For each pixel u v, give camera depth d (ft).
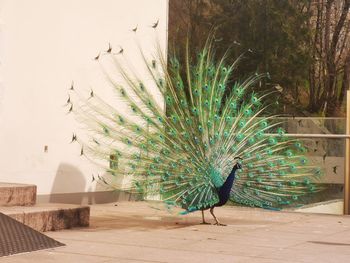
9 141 39.52
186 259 25.43
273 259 25.88
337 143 44.70
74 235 30.76
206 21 105.29
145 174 36.14
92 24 45.55
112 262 24.34
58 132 42.91
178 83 37.86
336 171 44.65
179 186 35.73
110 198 46.98
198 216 40.83
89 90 45.19
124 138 37.14
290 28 102.99
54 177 42.65
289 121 50.70
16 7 39.86
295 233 34.17
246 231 34.40
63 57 43.24
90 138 45.19
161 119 36.63
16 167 39.99
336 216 43.04
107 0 46.73
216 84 38.60
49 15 42.16
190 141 35.99
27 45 40.65
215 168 35.88
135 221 37.37
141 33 49.67
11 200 33.04
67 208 33.06
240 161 35.76
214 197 35.68
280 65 101.81
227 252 27.30
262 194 37.19
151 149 36.19
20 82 40.22
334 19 115.85
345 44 115.44
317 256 26.91
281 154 39.45
